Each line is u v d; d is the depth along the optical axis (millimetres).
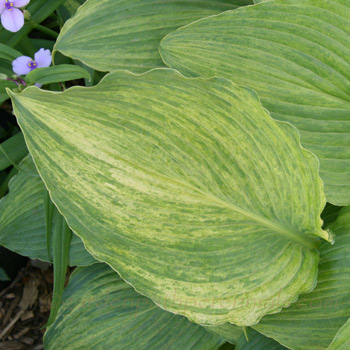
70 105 583
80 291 752
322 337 654
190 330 731
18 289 929
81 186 603
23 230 755
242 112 601
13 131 909
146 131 601
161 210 616
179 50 682
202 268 625
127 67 726
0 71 795
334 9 663
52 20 953
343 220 671
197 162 613
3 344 897
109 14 733
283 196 630
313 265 650
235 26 676
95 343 731
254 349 707
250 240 637
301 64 672
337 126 678
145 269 621
